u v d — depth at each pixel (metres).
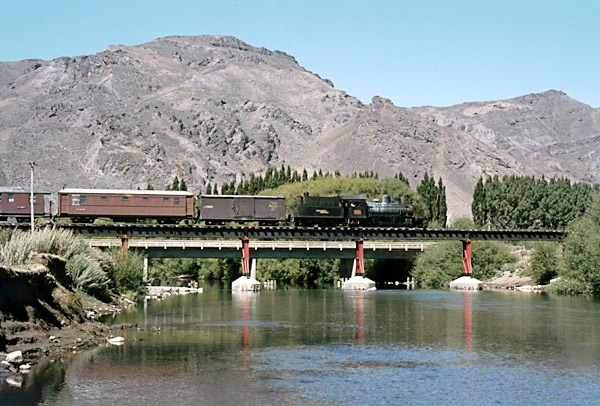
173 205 95.56
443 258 108.31
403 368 34.59
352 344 41.91
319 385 30.92
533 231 100.94
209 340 42.72
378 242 111.38
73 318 42.84
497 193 188.75
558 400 28.78
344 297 82.69
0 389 28.73
